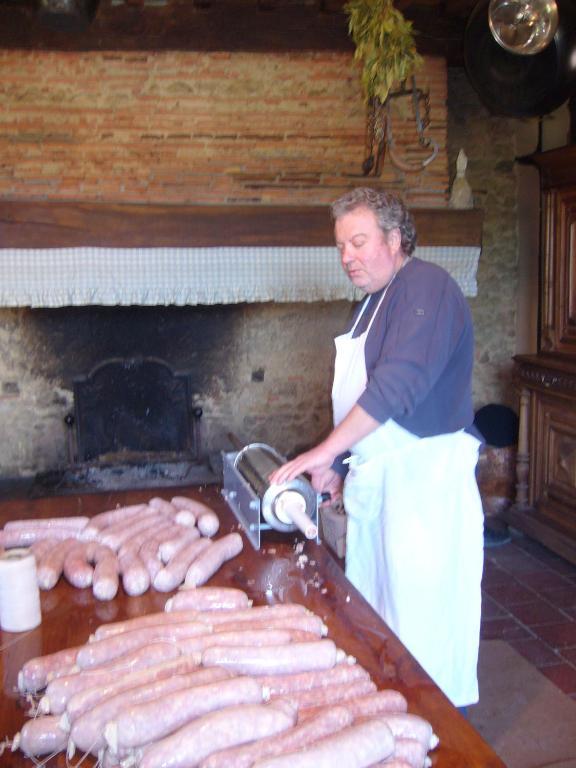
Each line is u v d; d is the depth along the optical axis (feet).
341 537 8.54
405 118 12.56
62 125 11.85
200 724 3.40
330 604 5.11
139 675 3.89
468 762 3.54
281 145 12.35
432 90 12.64
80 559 5.68
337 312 14.16
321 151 12.42
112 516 6.55
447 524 6.20
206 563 5.52
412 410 5.58
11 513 7.03
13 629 4.82
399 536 6.14
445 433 6.16
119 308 13.50
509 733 7.64
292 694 3.89
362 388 6.24
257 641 4.29
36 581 4.97
